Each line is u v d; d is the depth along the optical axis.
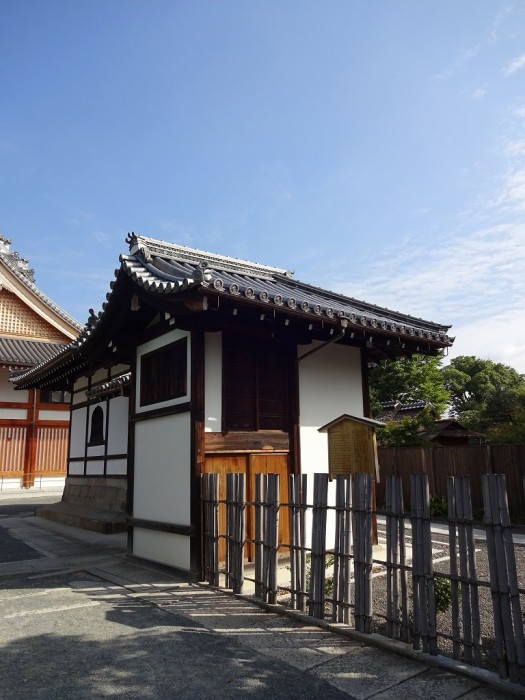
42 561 8.06
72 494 13.98
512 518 11.73
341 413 8.45
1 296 25.38
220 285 5.59
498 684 3.35
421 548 3.97
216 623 4.84
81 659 4.05
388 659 3.91
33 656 4.13
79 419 14.27
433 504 13.05
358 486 4.52
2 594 6.08
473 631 3.64
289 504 5.24
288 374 7.81
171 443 7.17
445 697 3.30
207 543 6.37
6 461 22.58
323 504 4.88
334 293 9.65
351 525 4.72
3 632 4.69
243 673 3.75
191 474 6.60
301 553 5.05
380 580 6.38
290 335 7.75
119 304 7.65
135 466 8.02
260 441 7.25
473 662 3.63
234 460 7.03
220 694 3.44
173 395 7.24
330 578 6.02
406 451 14.34
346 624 4.55
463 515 3.74
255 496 5.66
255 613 5.12
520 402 20.20
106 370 12.73
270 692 3.45
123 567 7.43
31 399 23.47
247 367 7.36
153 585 6.29
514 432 15.71
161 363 7.71
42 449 23.44
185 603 5.50
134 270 6.83
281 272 10.92
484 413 22.47
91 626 4.82
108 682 3.64
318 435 8.08
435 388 26.67
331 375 8.46
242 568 5.75
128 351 8.59
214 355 7.05
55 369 12.95
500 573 3.46
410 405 24.75
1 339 24.62
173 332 7.40
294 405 7.73
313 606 4.80
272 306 6.15
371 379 27.06
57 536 10.65
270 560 5.31
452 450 13.32
